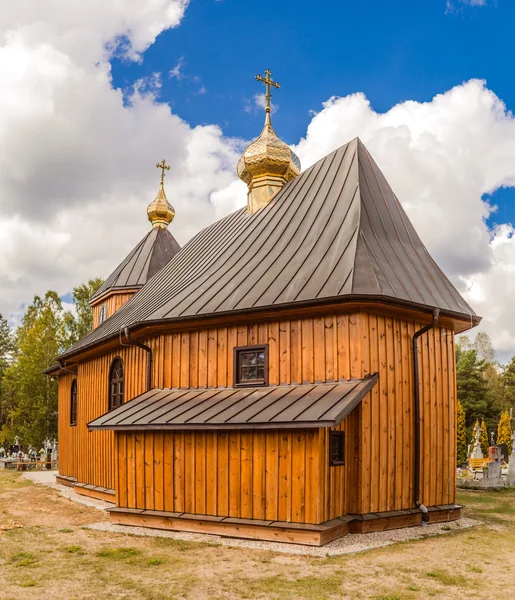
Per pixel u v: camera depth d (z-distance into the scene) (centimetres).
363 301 1075
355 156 1461
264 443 1048
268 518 1024
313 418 951
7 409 4875
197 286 1409
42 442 3728
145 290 2027
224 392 1227
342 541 998
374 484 1099
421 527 1155
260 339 1216
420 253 1381
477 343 7100
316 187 1509
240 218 1892
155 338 1414
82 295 4281
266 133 1878
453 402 1334
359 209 1291
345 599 695
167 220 2698
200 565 848
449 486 1281
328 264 1200
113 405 1686
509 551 946
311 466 987
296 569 823
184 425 1102
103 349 1730
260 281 1277
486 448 3988
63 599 692
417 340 1244
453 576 789
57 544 987
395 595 709
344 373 1095
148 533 1096
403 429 1176
